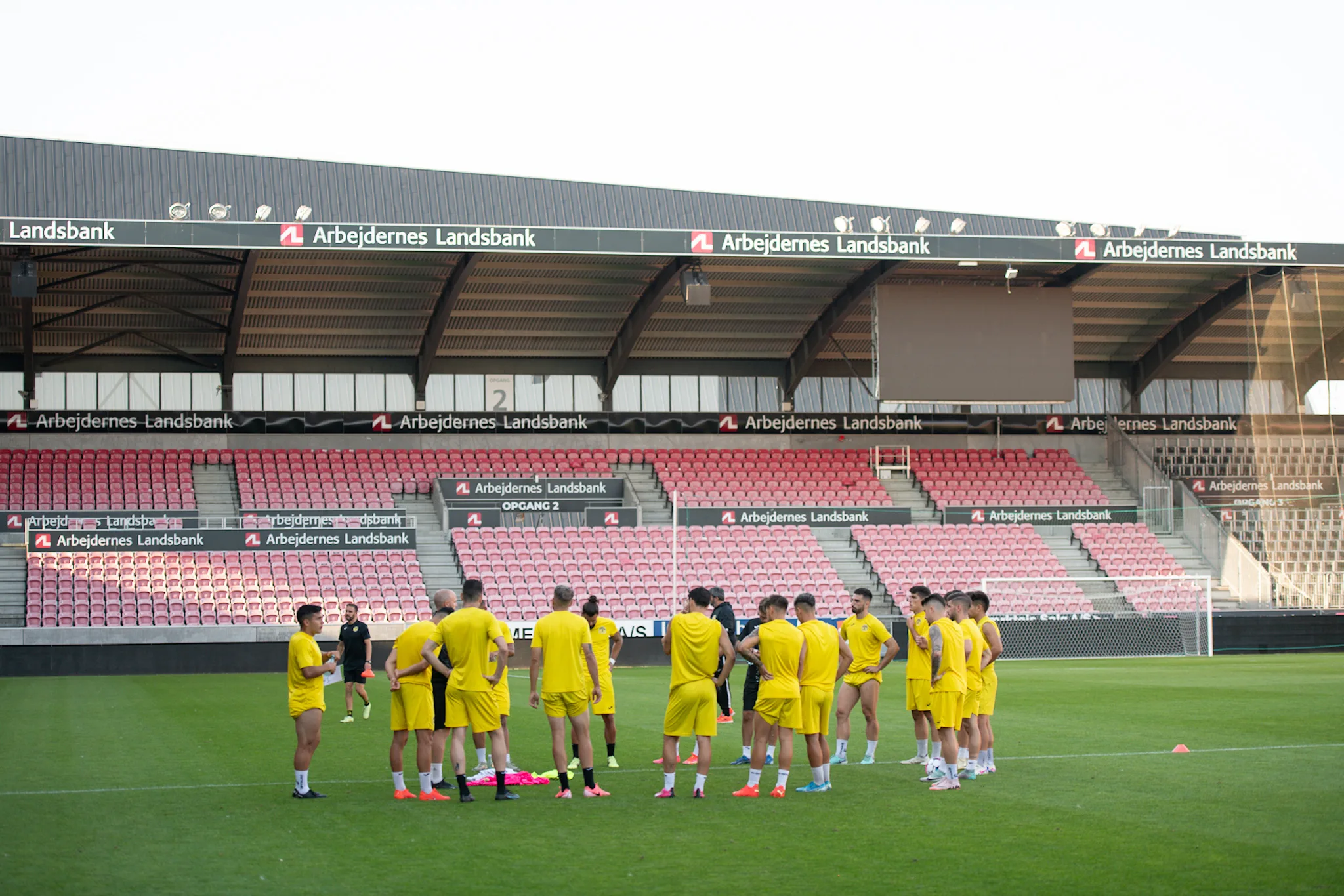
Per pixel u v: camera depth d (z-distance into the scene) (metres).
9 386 33.72
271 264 30.30
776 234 28.91
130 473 33.41
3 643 26.83
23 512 28.02
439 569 32.28
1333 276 33.03
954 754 11.02
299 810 10.25
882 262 31.61
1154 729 15.25
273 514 30.08
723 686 16.98
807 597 11.12
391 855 8.54
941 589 34.03
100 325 32.75
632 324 34.44
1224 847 8.60
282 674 27.08
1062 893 7.41
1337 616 32.75
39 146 32.38
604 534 34.12
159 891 7.61
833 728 15.84
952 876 7.86
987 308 32.88
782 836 9.09
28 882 7.82
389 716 18.41
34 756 13.51
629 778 11.97
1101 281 34.47
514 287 32.81
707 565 33.56
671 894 7.46
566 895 7.45
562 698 10.86
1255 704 18.19
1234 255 30.36
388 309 33.31
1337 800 10.43
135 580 29.83
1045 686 21.50
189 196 33.31
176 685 23.89
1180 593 34.31
